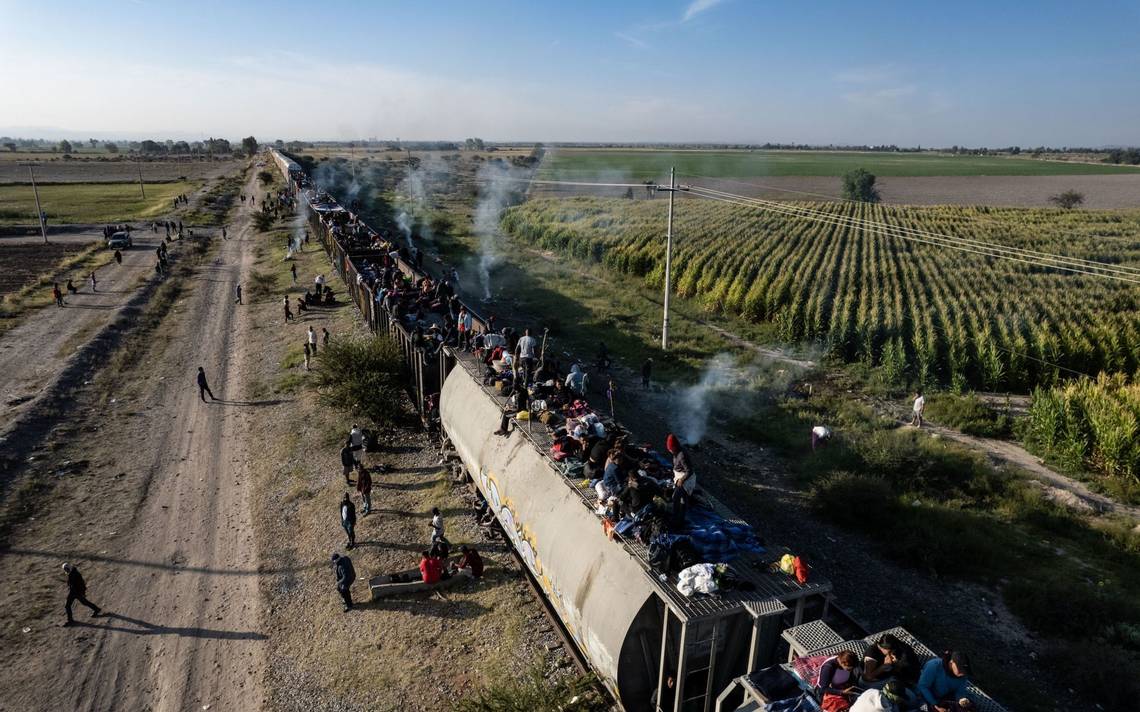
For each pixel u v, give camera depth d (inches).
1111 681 502.9
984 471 866.1
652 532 422.6
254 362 1314.0
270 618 605.6
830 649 351.3
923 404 1045.2
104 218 3257.9
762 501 794.8
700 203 3863.2
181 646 573.0
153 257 2362.2
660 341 1465.3
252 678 535.5
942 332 1352.1
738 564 419.5
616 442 521.3
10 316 1578.5
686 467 480.1
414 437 946.1
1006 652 558.6
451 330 916.0
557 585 483.2
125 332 1493.6
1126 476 856.9
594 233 2689.5
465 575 637.3
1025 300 1608.0
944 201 4589.1
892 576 661.3
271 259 2299.5
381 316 1196.5
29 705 506.0
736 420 1043.9
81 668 546.0
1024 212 3447.3
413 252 2087.8
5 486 828.0
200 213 3467.0
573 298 1863.9
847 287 1787.6
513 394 660.7
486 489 647.1
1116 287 1780.3
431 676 520.7
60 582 656.4
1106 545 707.4
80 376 1221.1
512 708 438.9
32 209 3528.5
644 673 412.5
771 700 332.8
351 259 1732.3
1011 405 1140.5
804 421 1035.9
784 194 4761.3
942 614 604.1
